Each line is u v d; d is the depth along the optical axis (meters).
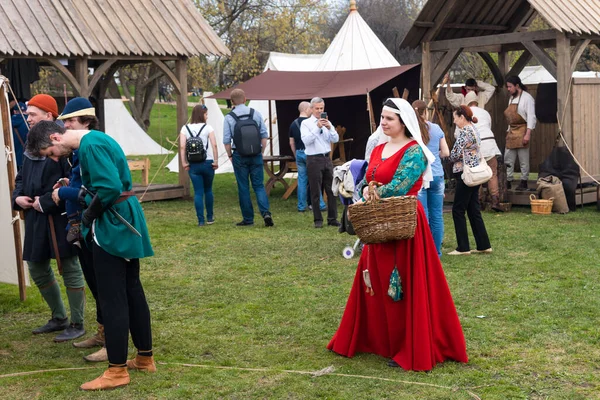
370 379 4.13
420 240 4.31
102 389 4.07
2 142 5.82
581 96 10.78
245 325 5.30
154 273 7.01
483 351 4.58
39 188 4.95
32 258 5.00
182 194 12.72
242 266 7.23
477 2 11.96
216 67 29.80
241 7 27.66
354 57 14.77
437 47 12.07
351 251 7.52
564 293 5.91
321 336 5.00
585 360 4.38
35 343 5.03
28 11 11.29
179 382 4.16
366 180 4.54
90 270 4.54
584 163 10.85
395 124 4.43
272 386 4.07
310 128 9.34
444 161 11.88
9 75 12.86
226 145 9.55
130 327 4.33
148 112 26.31
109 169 4.01
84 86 11.45
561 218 9.93
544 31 10.78
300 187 10.96
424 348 4.25
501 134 13.41
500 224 9.46
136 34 12.09
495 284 6.25
